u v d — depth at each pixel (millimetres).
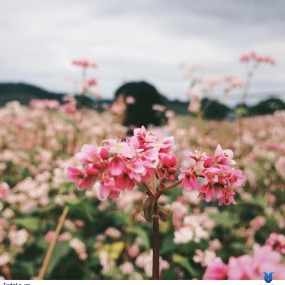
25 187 3820
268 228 4000
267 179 5184
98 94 5434
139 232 3256
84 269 3006
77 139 5840
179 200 4129
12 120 7090
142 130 1325
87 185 1189
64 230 3500
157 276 1157
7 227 3389
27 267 2926
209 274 757
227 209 4219
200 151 1302
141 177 1208
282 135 8430
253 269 711
